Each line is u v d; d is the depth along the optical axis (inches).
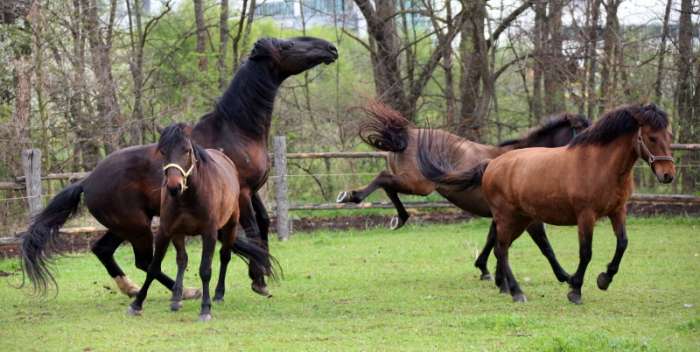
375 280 525.3
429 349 319.3
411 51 1154.0
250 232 477.1
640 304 418.6
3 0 864.3
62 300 466.6
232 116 476.4
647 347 305.9
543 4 1017.5
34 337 358.0
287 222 750.5
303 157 768.3
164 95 1053.2
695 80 965.2
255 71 479.2
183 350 324.8
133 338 350.3
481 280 520.4
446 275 542.9
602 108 990.4
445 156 490.9
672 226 765.3
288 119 1000.2
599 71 1053.2
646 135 392.2
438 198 876.0
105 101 882.1
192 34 1079.0
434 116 1167.0
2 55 844.0
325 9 1249.4
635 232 729.6
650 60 967.6
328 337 346.3
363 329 363.3
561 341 309.7
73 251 689.6
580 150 411.8
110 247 464.4
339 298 458.9
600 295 446.9
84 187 434.6
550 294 458.9
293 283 516.4
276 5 1216.8
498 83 1184.8
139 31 1035.9
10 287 518.3
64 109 855.7
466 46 1071.0
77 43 887.7
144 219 433.7
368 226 821.9
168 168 361.7
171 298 439.8
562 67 1005.2
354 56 1353.3
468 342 330.3
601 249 642.2
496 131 1114.7
